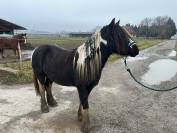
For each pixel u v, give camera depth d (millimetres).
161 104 3736
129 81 5355
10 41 10164
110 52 2531
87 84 2551
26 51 12961
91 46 2502
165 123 2988
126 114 3271
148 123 2979
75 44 17812
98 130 2740
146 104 3730
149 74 6188
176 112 3389
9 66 6523
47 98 3412
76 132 2674
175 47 18812
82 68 2518
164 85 4984
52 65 2867
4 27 14297
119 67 7453
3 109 3359
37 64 3096
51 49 3027
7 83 4797
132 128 2818
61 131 2697
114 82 5227
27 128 2768
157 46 20266
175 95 4246
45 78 3182
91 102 3762
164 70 6707
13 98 3875
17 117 3074
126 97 4094
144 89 4652
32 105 3535
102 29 2508
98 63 2488
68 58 2721
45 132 2674
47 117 3080
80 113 2885
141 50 15266
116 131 2725
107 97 4070
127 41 2441
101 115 3203
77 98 3924
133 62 8727
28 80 4969
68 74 2691
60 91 4344
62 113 3223
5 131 2689
